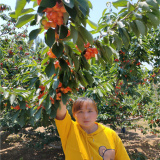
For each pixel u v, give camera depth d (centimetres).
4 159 670
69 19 118
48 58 145
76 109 134
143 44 442
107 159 124
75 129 136
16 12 111
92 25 138
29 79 186
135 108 710
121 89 479
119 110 675
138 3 145
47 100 147
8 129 569
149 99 710
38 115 164
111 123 637
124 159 137
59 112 140
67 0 92
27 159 675
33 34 120
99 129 138
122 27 147
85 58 153
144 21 153
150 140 937
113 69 430
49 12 105
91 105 134
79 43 137
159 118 607
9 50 581
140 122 1297
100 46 162
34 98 180
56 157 704
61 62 141
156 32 504
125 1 150
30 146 684
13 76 484
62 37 111
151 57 534
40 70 196
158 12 142
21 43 659
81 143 128
